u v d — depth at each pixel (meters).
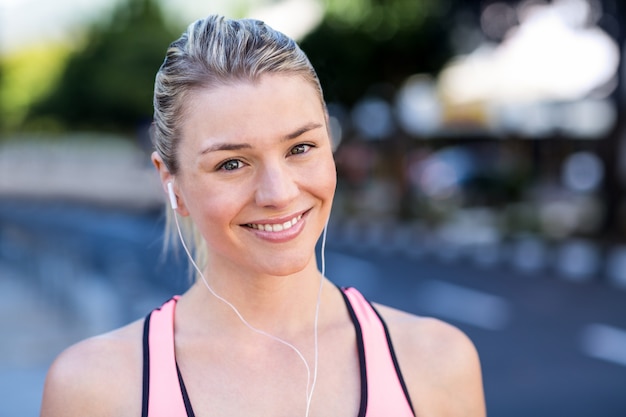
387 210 20.27
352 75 18.75
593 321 9.02
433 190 19.86
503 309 9.80
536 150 23.08
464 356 1.75
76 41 35.88
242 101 1.54
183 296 1.79
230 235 1.60
